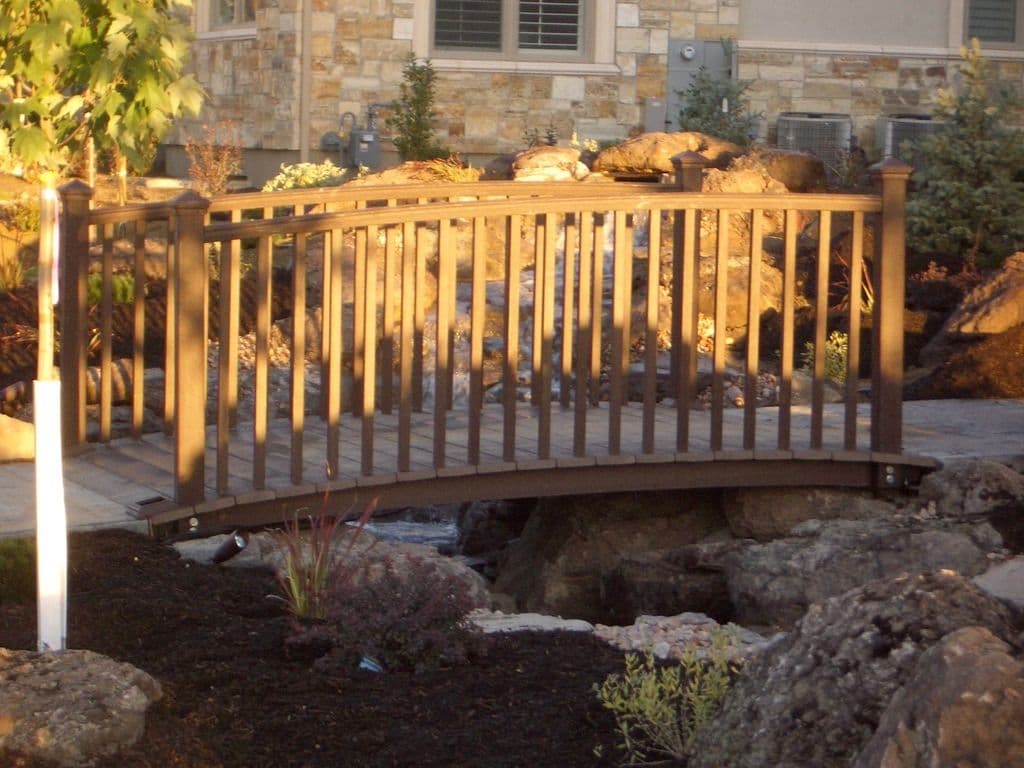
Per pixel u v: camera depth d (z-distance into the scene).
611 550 7.32
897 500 7.11
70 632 4.70
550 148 13.83
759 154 13.38
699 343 10.73
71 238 7.05
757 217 6.80
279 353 10.00
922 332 10.94
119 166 13.30
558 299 10.95
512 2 16.17
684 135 13.71
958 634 3.00
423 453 6.98
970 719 2.83
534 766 3.81
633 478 6.87
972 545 6.22
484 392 9.63
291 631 4.79
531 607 7.39
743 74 16.30
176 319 6.00
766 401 9.37
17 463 7.00
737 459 6.88
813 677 3.47
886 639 3.46
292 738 3.96
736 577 6.50
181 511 6.02
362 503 6.47
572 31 16.28
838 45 16.39
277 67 16.11
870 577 6.18
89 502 6.17
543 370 6.66
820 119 16.02
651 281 6.75
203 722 3.95
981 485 6.77
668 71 16.23
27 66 4.92
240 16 17.12
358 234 7.34
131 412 8.23
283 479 6.47
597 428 7.58
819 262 6.88
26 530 5.65
